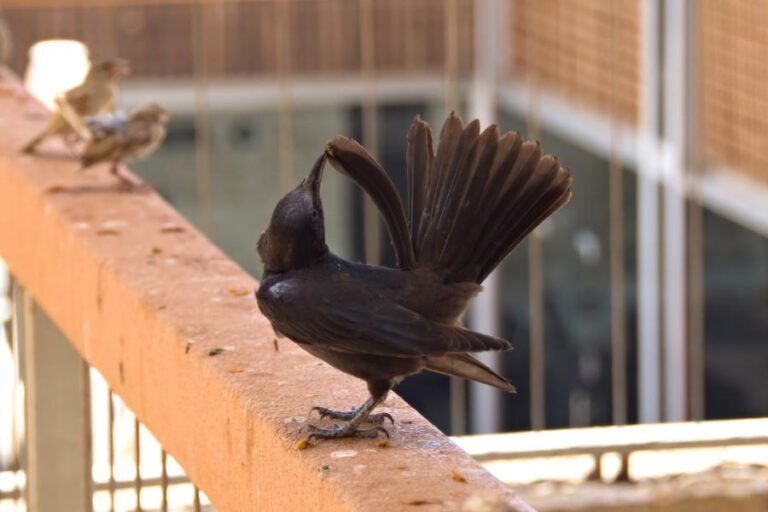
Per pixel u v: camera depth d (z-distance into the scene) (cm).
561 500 963
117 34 2250
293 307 488
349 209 2338
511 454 1010
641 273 1903
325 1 2344
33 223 823
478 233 507
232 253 2370
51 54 2102
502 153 506
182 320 586
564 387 2197
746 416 1903
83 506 831
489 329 2223
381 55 2397
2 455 1259
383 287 499
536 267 1122
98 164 909
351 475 447
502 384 482
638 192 1941
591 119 2156
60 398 828
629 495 968
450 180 513
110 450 666
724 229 1878
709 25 1820
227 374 529
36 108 1117
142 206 789
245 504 511
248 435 505
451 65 1188
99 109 1200
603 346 2161
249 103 2336
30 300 835
